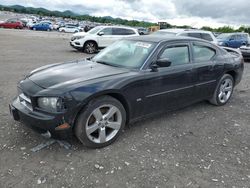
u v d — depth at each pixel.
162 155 3.49
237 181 3.02
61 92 3.21
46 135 3.38
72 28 49.50
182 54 4.63
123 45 4.75
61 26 54.78
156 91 4.12
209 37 11.55
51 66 4.35
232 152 3.67
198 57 4.91
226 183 2.97
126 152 3.53
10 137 3.78
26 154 3.37
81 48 15.24
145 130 4.23
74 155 3.40
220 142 3.96
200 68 4.80
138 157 3.41
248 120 4.90
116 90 3.56
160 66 4.02
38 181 2.86
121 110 3.72
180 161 3.37
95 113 3.46
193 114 5.06
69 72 3.85
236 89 7.27
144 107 4.05
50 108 3.24
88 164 3.21
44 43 20.30
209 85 5.14
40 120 3.22
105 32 15.66
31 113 3.33
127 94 3.72
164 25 47.22
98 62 4.52
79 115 3.35
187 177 3.05
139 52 4.31
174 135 4.11
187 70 4.55
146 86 3.96
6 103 5.14
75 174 3.01
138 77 3.84
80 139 3.44
